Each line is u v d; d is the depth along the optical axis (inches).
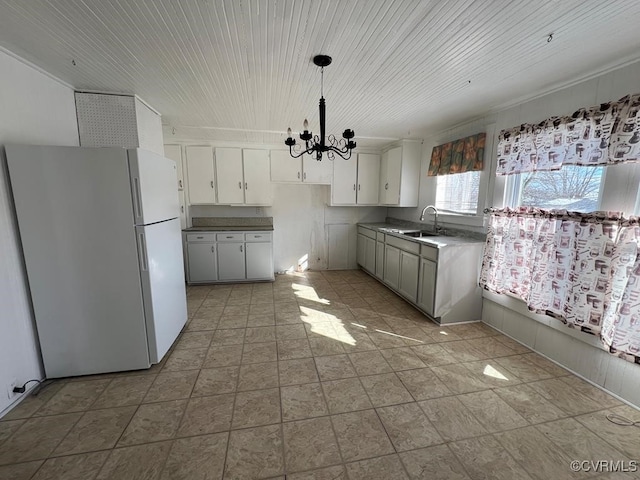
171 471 54.8
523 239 98.7
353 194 191.9
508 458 58.0
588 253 78.2
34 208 73.5
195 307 136.8
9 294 71.0
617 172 72.9
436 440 62.2
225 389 78.4
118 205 78.2
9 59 70.3
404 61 73.3
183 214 173.0
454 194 138.7
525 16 54.7
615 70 73.2
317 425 66.1
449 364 90.4
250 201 179.0
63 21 57.2
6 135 70.4
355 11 53.9
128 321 83.6
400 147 165.0
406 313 130.8
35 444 60.4
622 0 49.8
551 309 88.5
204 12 54.4
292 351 97.9
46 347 79.5
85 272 79.0
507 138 102.7
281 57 71.9
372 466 56.2
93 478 53.3
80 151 74.1
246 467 55.7
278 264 201.0
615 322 71.2
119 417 68.1
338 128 141.8
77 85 90.0
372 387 79.4
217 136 160.1
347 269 209.9
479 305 121.3
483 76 82.0
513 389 78.7
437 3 51.4
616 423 66.9
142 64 76.0
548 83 86.7
